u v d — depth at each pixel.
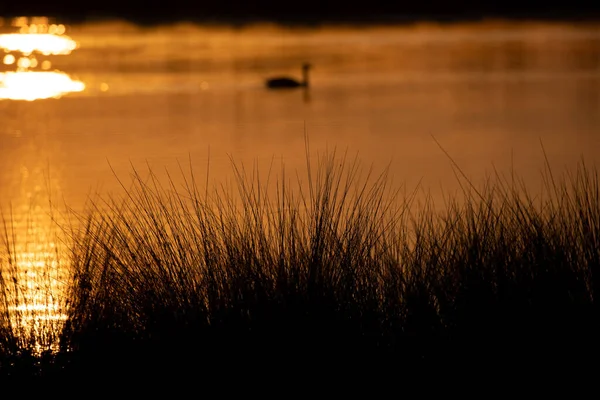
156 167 57.22
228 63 144.00
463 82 122.31
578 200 23.33
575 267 20.23
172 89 115.19
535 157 62.69
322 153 64.69
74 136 76.56
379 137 75.81
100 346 20.30
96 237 23.25
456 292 20.33
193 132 79.06
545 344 19.42
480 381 19.30
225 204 34.09
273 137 75.94
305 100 105.50
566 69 133.88
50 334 20.98
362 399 19.06
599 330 19.41
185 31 196.00
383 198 39.47
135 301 20.78
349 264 20.64
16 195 47.81
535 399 18.91
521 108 95.25
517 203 24.06
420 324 20.11
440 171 55.94
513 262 20.52
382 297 20.94
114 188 47.56
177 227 23.17
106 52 154.75
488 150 67.12
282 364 19.45
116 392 19.36
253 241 21.11
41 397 19.27
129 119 88.00
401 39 181.75
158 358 19.83
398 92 112.56
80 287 21.50
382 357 19.72
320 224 20.98
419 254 21.69
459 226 24.08
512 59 147.00
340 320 19.77
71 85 116.94
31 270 26.16
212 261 20.77
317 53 158.75
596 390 18.97
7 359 20.25
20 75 126.25
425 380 19.30
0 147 69.81
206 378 19.45
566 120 85.50
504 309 19.72
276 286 20.09
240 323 19.73
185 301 20.25
